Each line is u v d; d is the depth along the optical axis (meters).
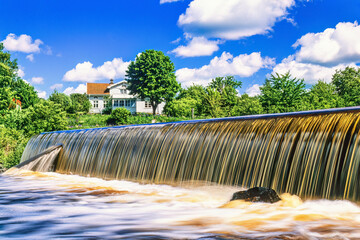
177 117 65.12
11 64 81.81
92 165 14.06
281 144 8.26
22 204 8.44
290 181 7.78
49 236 5.63
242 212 6.57
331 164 7.09
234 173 9.09
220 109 52.19
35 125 29.56
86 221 6.55
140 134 12.61
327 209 6.55
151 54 93.00
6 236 5.71
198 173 10.05
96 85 109.50
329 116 7.63
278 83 39.62
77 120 61.00
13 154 21.55
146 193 9.62
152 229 5.79
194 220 6.27
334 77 93.69
